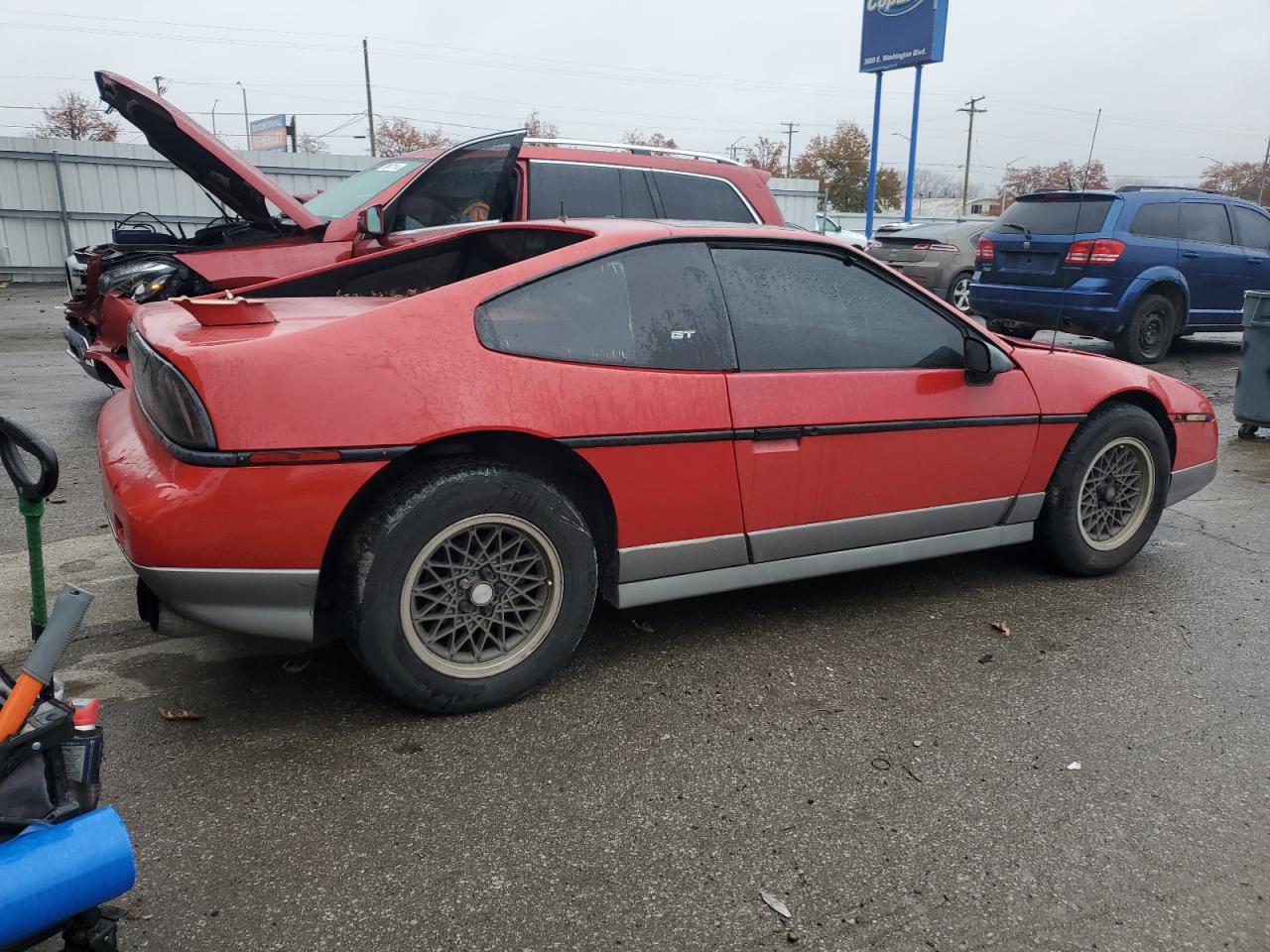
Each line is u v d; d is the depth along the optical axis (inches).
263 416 99.0
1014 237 409.4
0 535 177.2
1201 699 123.5
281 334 103.8
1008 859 90.9
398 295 162.4
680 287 124.9
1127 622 148.2
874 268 140.3
